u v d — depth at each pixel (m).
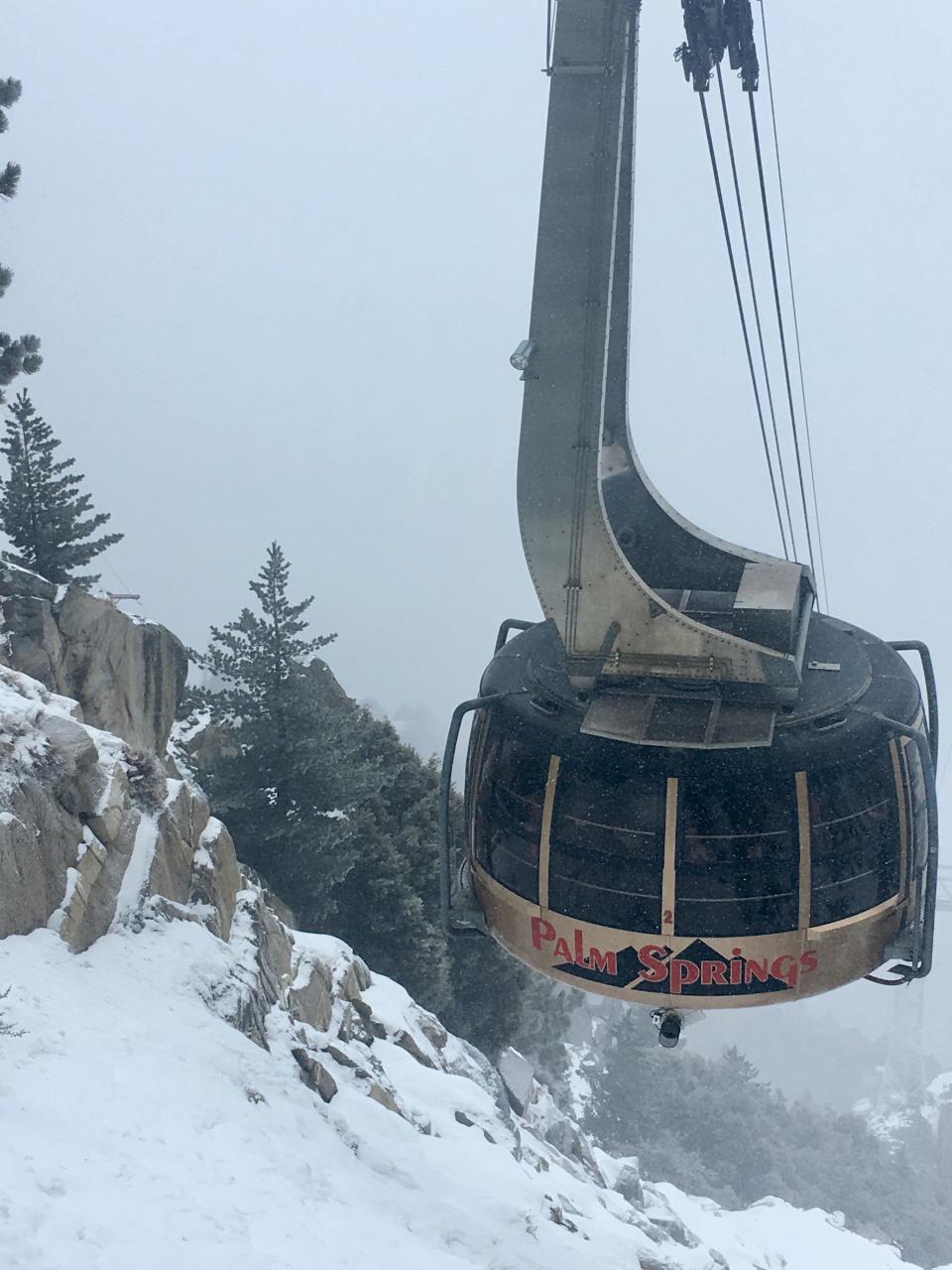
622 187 13.81
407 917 39.75
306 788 37.44
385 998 31.56
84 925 20.53
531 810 12.50
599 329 11.64
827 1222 50.03
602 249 11.55
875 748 11.95
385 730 45.19
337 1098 21.59
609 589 12.10
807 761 11.72
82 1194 13.71
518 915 12.75
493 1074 33.84
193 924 22.64
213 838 25.38
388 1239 15.98
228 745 39.28
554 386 11.78
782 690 12.17
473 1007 42.88
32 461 36.25
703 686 12.30
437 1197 19.39
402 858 40.69
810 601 13.76
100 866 21.36
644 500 14.58
